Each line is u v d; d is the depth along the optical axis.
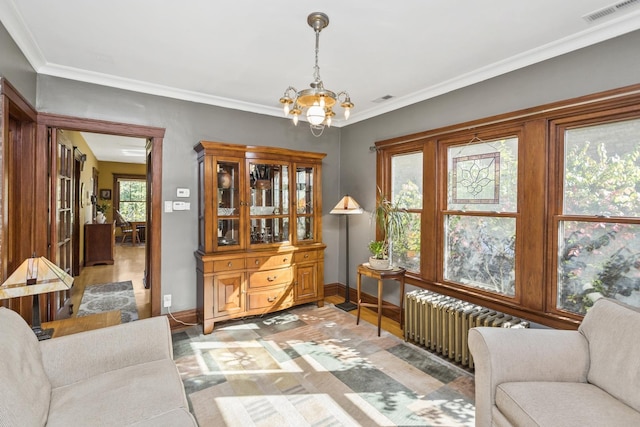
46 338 1.82
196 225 3.46
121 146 6.73
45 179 2.73
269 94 3.40
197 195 3.46
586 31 2.13
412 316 3.03
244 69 2.78
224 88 3.23
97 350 1.62
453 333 2.69
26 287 1.72
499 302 2.69
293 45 2.36
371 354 2.78
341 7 1.90
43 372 1.42
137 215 10.23
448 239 3.19
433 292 3.23
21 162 2.61
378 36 2.22
